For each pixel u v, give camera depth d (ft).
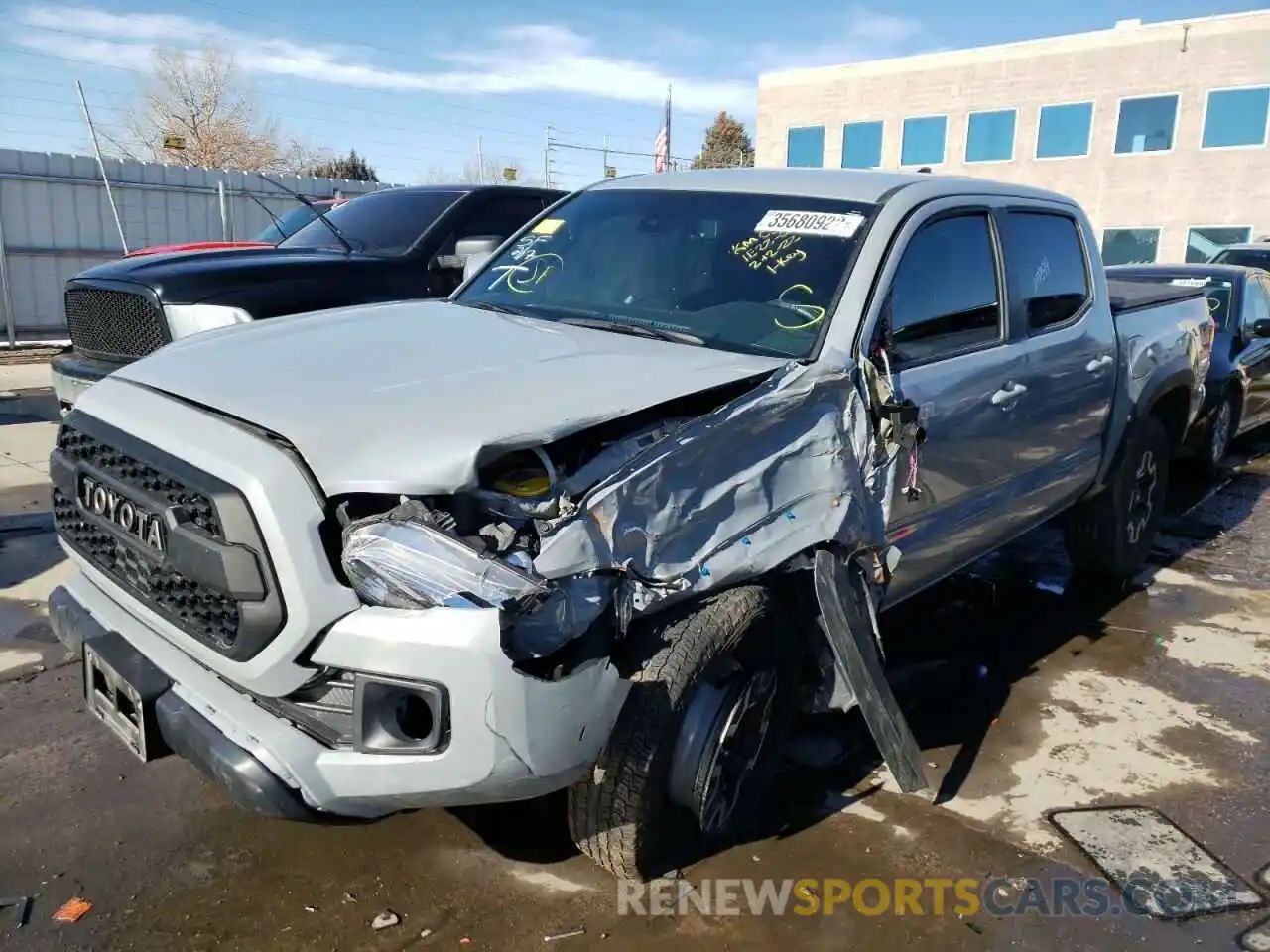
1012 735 12.75
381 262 20.51
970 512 12.51
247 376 8.85
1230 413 27.04
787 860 9.99
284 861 9.68
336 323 10.96
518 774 7.34
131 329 18.65
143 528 8.21
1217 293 27.40
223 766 7.48
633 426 8.57
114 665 8.45
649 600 8.01
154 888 9.22
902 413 10.23
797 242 11.57
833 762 11.86
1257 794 11.52
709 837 9.73
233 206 57.11
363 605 7.34
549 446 8.14
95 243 52.01
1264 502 25.11
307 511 7.31
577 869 9.71
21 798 10.48
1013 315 13.19
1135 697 13.94
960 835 10.52
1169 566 19.80
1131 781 11.71
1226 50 87.30
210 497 7.41
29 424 29.07
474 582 7.10
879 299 10.73
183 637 7.99
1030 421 13.35
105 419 8.89
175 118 125.39
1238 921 9.33
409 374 8.84
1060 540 20.98
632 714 8.37
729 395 9.27
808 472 9.46
